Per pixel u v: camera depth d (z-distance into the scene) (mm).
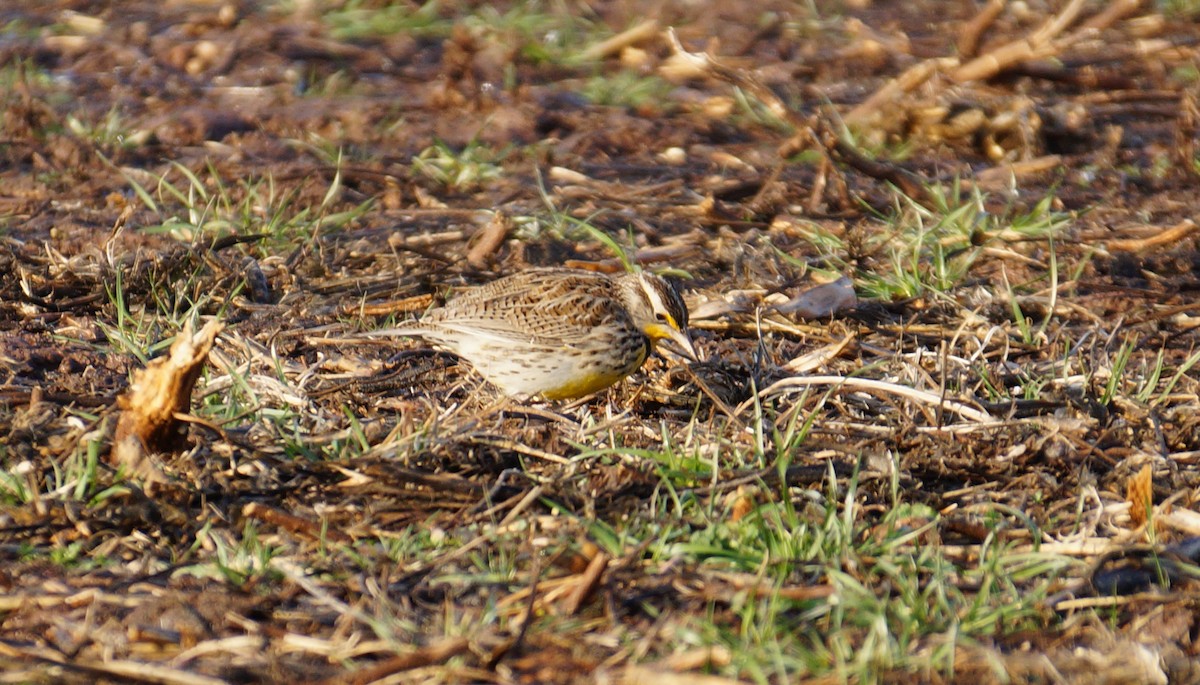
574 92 22109
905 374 11766
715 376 11766
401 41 24688
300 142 19312
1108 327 13492
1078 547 9102
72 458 9609
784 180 18016
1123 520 9555
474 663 7711
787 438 10164
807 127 17578
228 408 10602
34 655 7773
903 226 15711
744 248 15188
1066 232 16062
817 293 13602
